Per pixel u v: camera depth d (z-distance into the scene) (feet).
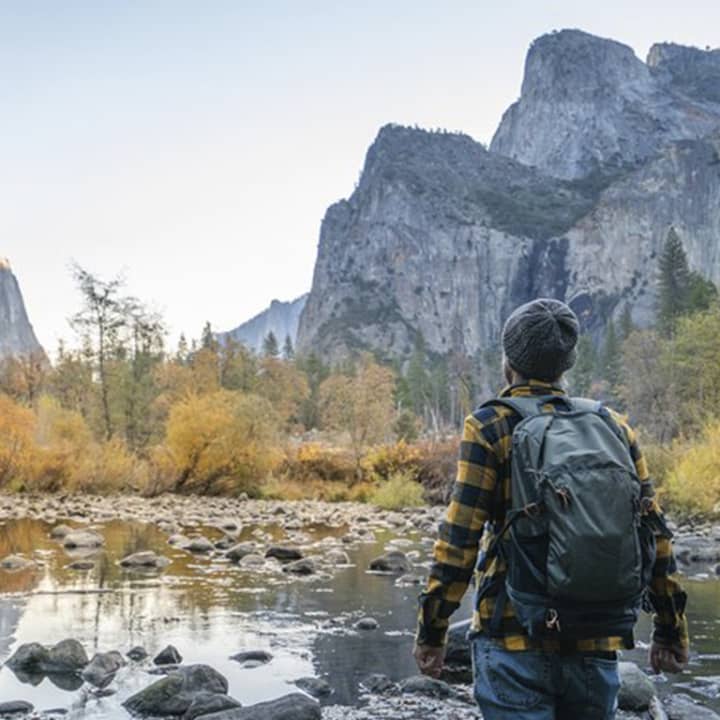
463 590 8.53
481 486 8.45
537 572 7.92
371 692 18.38
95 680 18.93
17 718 16.31
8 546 42.98
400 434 190.29
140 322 143.84
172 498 89.61
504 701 8.26
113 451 97.55
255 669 20.12
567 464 7.84
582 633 7.88
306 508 79.41
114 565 36.47
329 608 27.53
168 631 23.90
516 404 8.63
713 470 62.54
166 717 16.61
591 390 375.66
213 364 211.82
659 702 17.42
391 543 47.65
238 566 36.91
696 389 169.17
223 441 95.25
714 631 24.47
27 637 22.91
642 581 8.11
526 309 9.15
